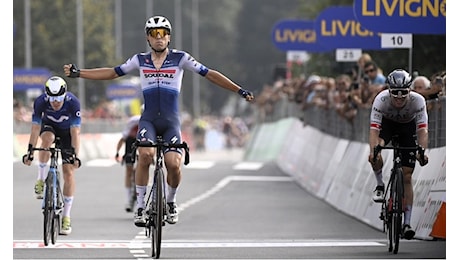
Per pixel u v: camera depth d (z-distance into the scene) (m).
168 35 23.75
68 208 27.28
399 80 23.89
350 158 37.06
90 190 44.50
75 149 26.69
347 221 32.78
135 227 31.19
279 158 64.44
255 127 91.12
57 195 26.62
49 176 26.12
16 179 50.12
